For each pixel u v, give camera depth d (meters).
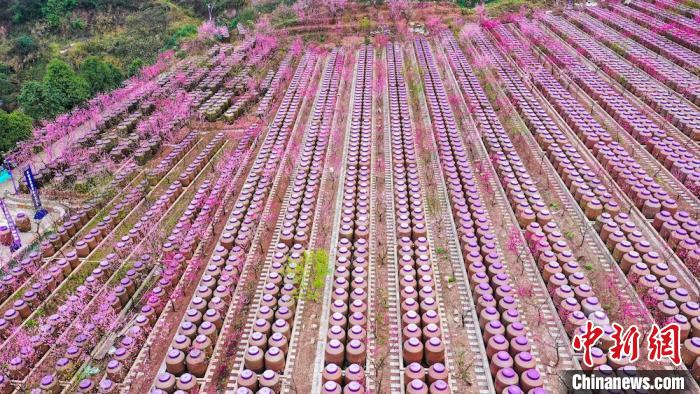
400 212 40.59
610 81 66.25
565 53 75.94
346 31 93.19
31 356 30.56
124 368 29.39
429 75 71.44
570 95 61.19
